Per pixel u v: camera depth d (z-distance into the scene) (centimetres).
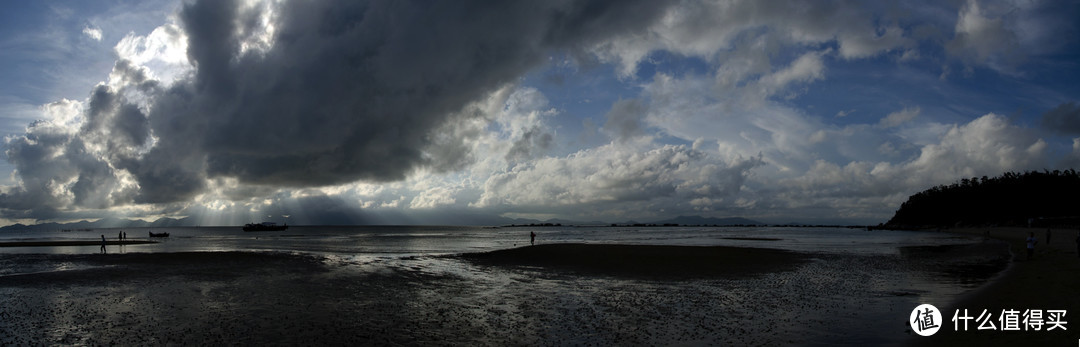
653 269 3069
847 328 1425
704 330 1429
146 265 3375
